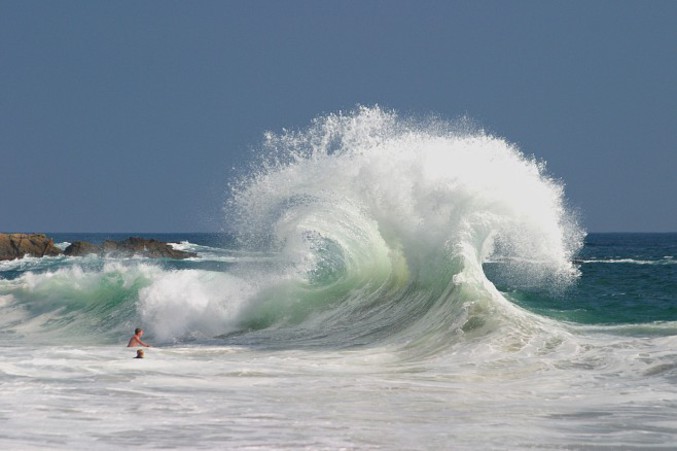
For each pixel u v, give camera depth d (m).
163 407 37.69
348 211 82.62
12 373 48.00
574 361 49.47
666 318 72.06
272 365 52.31
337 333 69.00
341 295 79.06
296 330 73.06
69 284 102.19
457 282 65.19
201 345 68.12
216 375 47.78
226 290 81.12
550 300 87.38
